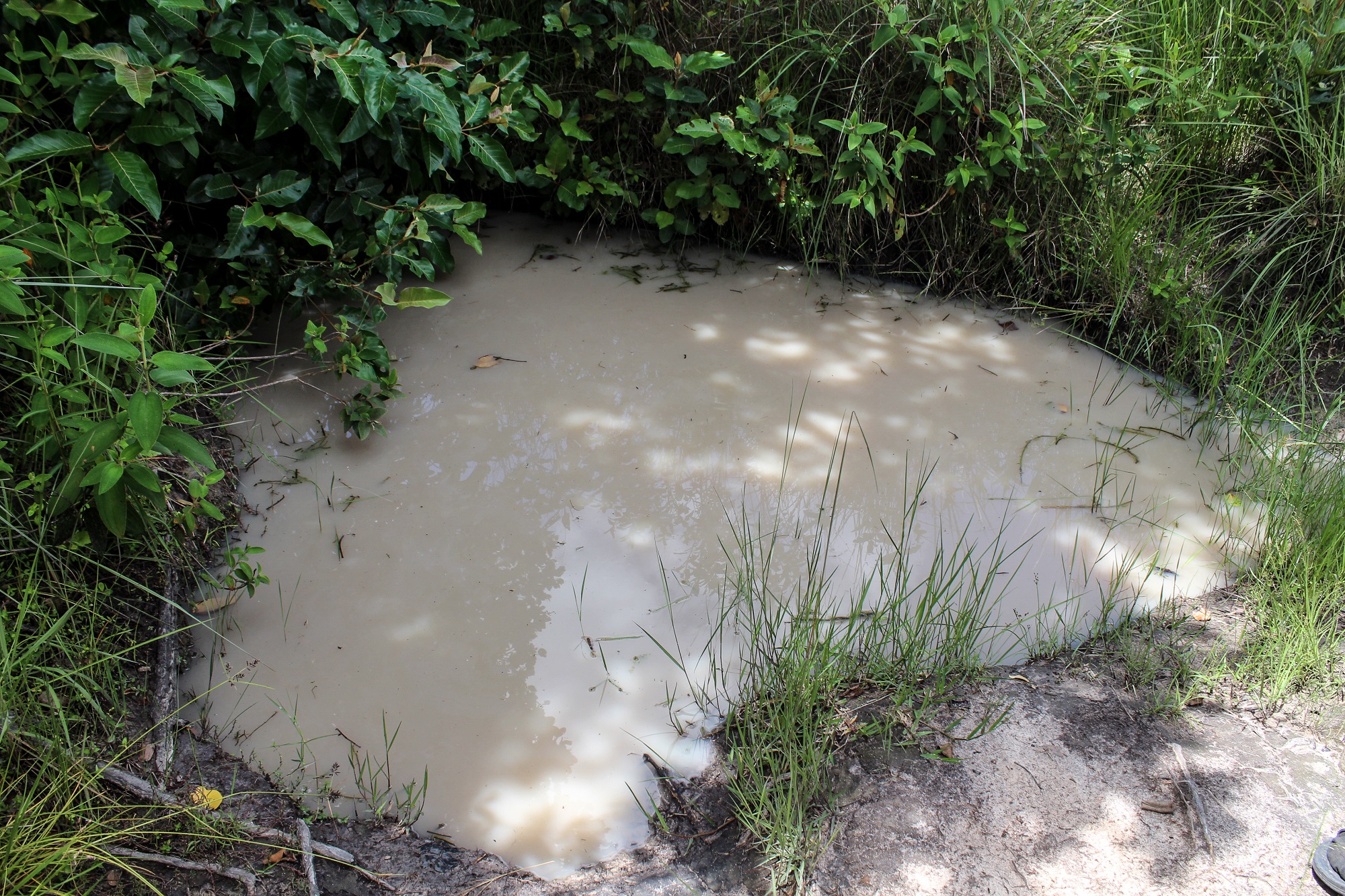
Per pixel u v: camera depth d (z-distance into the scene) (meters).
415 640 2.65
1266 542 2.96
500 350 3.79
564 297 4.15
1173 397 3.75
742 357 3.85
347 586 2.79
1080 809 2.20
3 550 2.30
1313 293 4.02
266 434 3.31
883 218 4.43
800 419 3.53
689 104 4.34
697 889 2.07
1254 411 3.60
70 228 2.56
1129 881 2.04
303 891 2.00
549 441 3.37
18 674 2.16
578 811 2.25
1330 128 4.19
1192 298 3.96
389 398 3.33
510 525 3.03
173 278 3.30
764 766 2.34
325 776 2.29
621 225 4.69
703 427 3.46
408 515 3.04
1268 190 4.23
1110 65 4.38
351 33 3.37
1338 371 3.79
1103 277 4.12
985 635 2.73
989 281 4.37
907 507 3.17
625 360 3.78
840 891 2.03
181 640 2.57
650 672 2.59
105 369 2.72
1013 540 3.05
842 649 2.61
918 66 4.16
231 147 3.24
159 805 2.09
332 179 3.55
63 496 2.21
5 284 2.17
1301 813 2.18
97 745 2.19
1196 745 2.36
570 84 4.46
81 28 2.91
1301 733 2.39
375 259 3.51
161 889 1.94
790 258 4.57
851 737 2.40
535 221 4.70
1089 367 3.93
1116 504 3.21
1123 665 2.62
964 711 2.47
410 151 3.64
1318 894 2.00
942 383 3.78
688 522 3.07
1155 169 4.32
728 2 4.32
